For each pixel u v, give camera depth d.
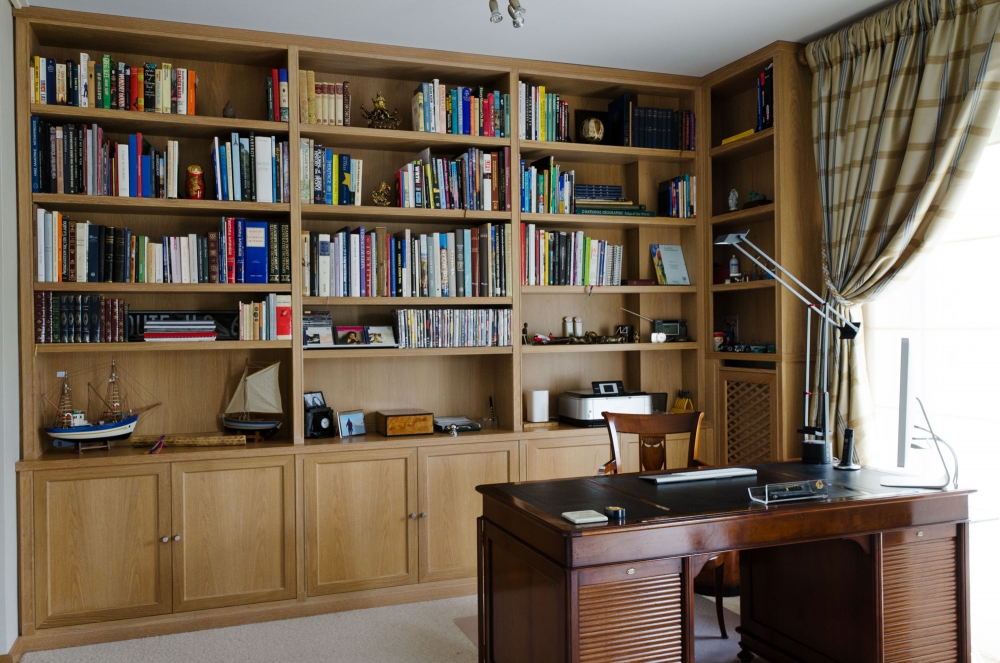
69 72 3.34
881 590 2.58
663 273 4.37
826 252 3.60
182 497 3.40
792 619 2.96
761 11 3.38
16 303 3.21
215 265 3.53
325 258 3.71
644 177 4.46
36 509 3.21
